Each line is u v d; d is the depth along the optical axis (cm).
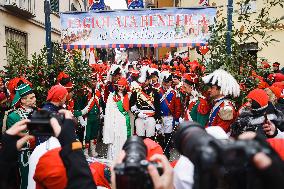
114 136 754
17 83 552
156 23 710
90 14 728
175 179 204
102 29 728
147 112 782
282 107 483
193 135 137
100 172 264
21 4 1288
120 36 722
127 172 138
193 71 720
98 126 835
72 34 733
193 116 619
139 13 715
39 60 659
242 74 563
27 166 403
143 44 719
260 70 589
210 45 585
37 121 181
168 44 705
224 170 140
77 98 763
